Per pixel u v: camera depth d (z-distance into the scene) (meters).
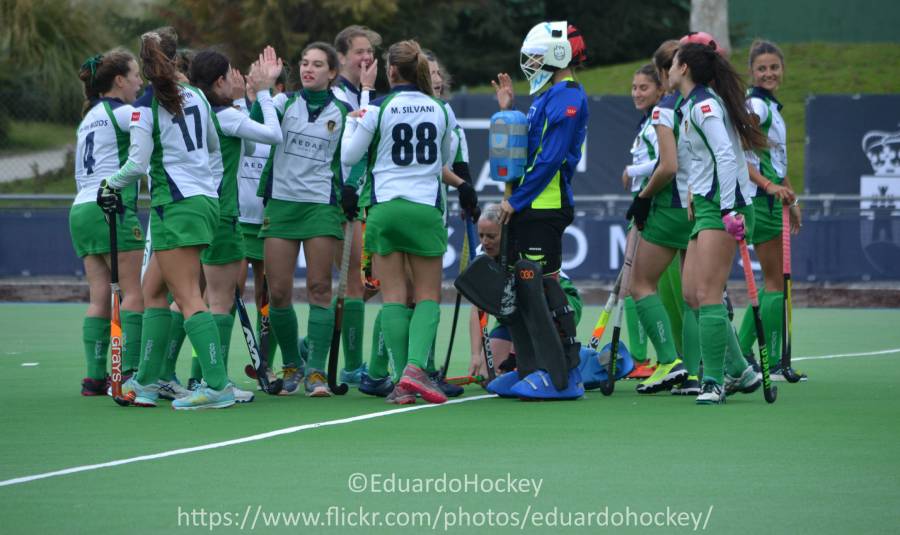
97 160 28.09
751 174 30.19
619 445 20.88
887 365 34.06
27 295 61.69
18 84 82.62
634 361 32.09
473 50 110.06
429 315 26.06
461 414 24.64
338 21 86.50
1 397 27.92
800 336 43.75
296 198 27.86
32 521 15.78
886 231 58.59
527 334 27.30
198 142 25.58
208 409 25.58
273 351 30.81
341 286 27.47
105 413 25.06
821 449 20.47
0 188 78.62
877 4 99.56
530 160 27.38
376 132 25.88
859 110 64.62
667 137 26.97
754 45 31.91
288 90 30.72
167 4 97.06
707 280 25.77
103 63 28.33
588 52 112.12
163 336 26.22
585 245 60.19
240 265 27.92
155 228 25.34
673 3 114.06
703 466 19.05
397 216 25.61
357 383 30.33
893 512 16.11
